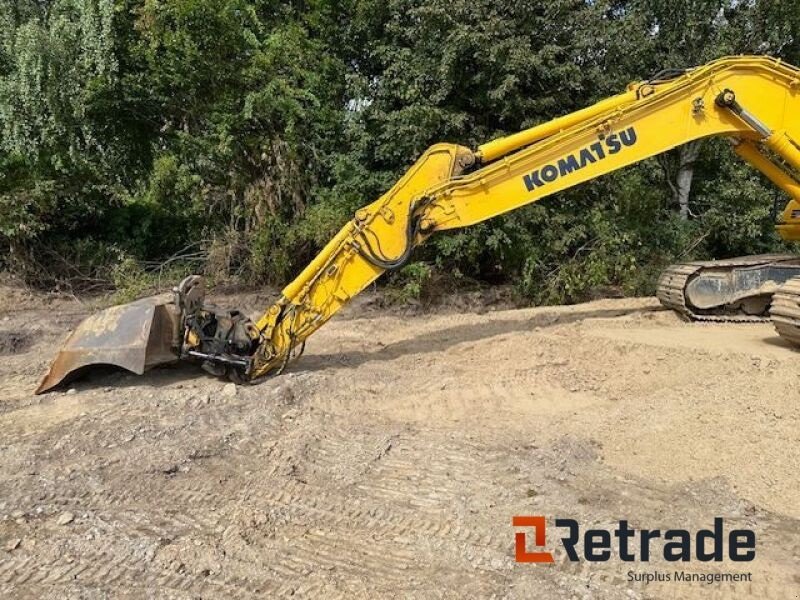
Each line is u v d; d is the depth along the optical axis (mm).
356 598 3361
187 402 6125
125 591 3439
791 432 4957
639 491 4496
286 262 12531
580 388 6629
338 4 13406
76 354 6457
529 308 11742
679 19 15453
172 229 14531
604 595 3377
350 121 12586
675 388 6141
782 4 14188
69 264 13070
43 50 11352
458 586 3469
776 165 8133
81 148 12227
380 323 10648
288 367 7582
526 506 4285
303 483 4641
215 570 3625
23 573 3594
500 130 12258
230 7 12031
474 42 11297
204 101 12883
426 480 4680
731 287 9172
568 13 12258
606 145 7105
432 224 6836
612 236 12477
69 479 4625
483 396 6504
